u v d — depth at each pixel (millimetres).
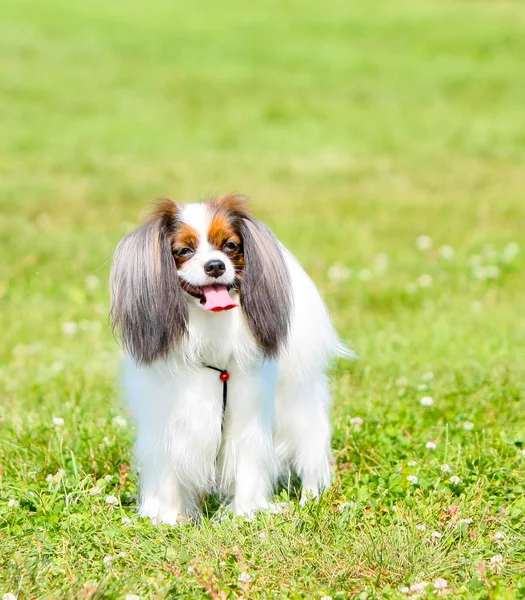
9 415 7098
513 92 25469
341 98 24609
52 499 5418
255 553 4801
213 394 5148
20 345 9281
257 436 5289
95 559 4859
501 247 12836
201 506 5703
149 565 4734
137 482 5816
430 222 14430
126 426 6609
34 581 4453
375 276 11477
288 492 5574
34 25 31094
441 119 22906
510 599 4223
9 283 11281
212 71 26750
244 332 5062
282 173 18000
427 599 4289
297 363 5531
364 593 4379
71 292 10906
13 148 19109
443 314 9891
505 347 8586
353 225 14133
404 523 5066
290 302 5180
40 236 13180
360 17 34219
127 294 4910
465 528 4977
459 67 27781
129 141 20188
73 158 18594
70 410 7094
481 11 35406
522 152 20141
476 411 6914
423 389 7352
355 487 5574
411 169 18484
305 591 4492
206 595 4414
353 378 7859
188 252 4953
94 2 35750
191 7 35750
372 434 6457
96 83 24922
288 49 29531
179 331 4918
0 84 24078
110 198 15789
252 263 5012
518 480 5629
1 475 5836
